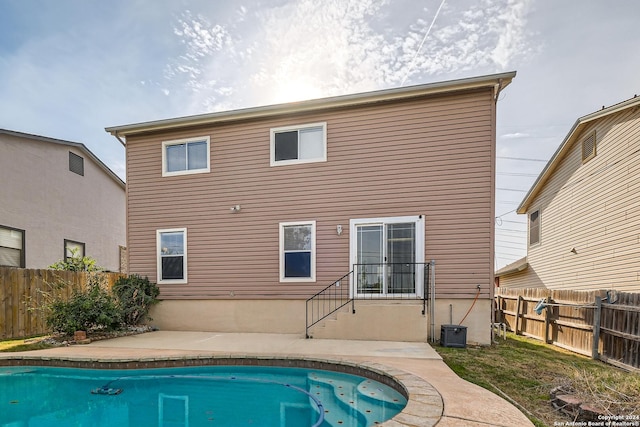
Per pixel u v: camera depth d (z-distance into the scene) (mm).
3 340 7129
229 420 4043
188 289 8531
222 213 8453
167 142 8953
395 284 7289
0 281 7219
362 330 6781
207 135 8672
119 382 5191
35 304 7797
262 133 8320
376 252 7469
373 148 7609
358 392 4590
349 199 7684
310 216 7887
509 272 15289
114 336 7426
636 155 7996
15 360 5660
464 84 6980
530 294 8352
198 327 8344
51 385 5141
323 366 5160
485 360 5312
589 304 5910
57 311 7070
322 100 7723
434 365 4836
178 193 8797
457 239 7062
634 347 4902
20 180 10516
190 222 8664
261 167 8273
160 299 8648
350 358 5207
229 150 8508
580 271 10180
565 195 11102
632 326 4988
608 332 5418
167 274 8758
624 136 8391
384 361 5035
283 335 7469
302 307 7766
